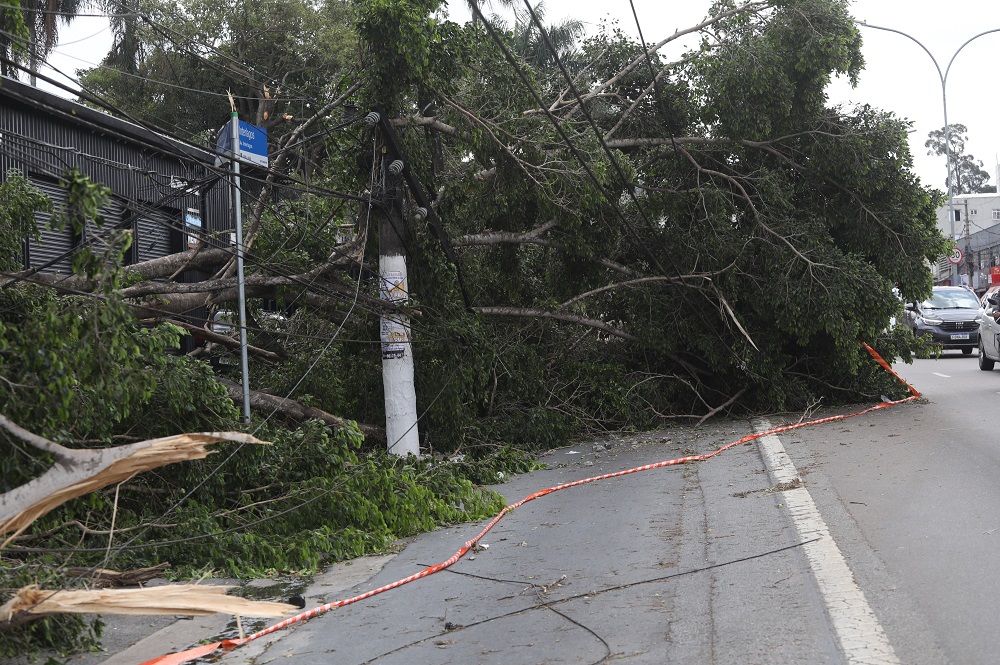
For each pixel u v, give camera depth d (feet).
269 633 20.26
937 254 57.93
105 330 21.79
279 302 43.37
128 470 17.31
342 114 43.34
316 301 42.73
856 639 16.42
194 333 40.57
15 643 17.37
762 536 25.58
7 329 21.66
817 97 55.06
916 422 47.32
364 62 42.22
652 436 52.47
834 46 52.03
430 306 44.01
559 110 53.42
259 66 101.40
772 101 53.62
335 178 42.83
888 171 54.95
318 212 44.29
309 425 31.86
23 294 24.48
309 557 26.37
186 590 16.22
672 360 59.67
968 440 39.73
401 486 31.94
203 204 60.29
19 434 17.19
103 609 15.98
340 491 29.55
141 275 35.01
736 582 21.09
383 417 44.39
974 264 214.28
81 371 21.85
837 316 52.54
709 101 54.70
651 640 17.51
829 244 55.36
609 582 22.29
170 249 57.21
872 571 20.92
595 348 59.11
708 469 39.14
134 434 28.66
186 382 28.17
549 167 47.52
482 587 23.02
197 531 25.57
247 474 29.40
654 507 31.86
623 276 56.39
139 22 95.61
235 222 35.50
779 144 56.75
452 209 46.55
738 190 57.36
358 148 42.37
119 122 50.90
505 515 33.17
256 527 28.66
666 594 20.72
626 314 59.00
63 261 47.16
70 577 20.26
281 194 63.31
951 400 56.03
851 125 55.72
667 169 56.49
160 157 55.62
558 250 54.65
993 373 72.54
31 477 20.76
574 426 51.90
